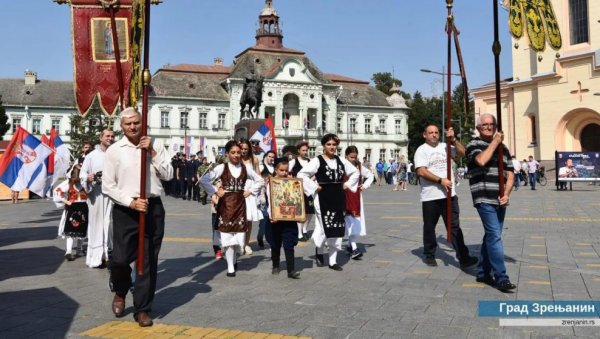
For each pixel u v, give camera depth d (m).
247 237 9.27
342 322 4.99
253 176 7.54
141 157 5.10
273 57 70.25
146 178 5.23
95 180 7.79
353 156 8.77
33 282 7.08
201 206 21.52
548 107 38.53
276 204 7.11
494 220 6.15
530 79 40.25
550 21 7.03
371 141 75.75
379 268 7.68
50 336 4.70
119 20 7.70
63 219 8.84
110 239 8.09
